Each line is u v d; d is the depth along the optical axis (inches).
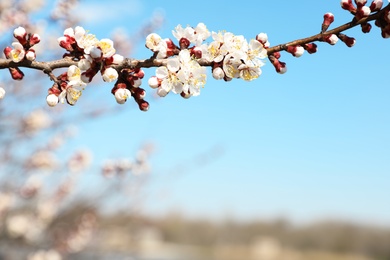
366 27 92.4
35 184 325.4
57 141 309.1
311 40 92.6
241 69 90.6
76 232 364.2
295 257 1732.3
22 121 256.5
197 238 1455.5
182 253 1069.8
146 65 88.2
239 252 1545.3
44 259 319.0
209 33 91.5
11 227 333.1
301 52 92.5
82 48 85.9
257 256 1581.0
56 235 358.0
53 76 88.5
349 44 92.4
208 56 90.7
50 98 87.7
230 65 90.5
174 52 90.4
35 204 352.2
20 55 86.4
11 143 267.0
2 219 331.0
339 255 1903.3
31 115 257.8
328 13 92.9
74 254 368.2
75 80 87.5
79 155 317.4
